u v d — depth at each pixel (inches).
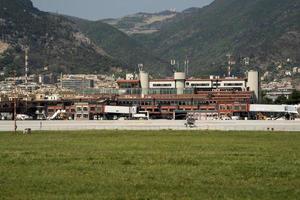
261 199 4982.8
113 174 6343.5
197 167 6939.0
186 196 5093.5
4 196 5103.3
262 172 6486.2
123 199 4985.2
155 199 4975.4
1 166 7076.8
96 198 5024.6
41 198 5036.9
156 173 6417.3
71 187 5521.7
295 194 5187.0
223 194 5177.2
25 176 6205.7
